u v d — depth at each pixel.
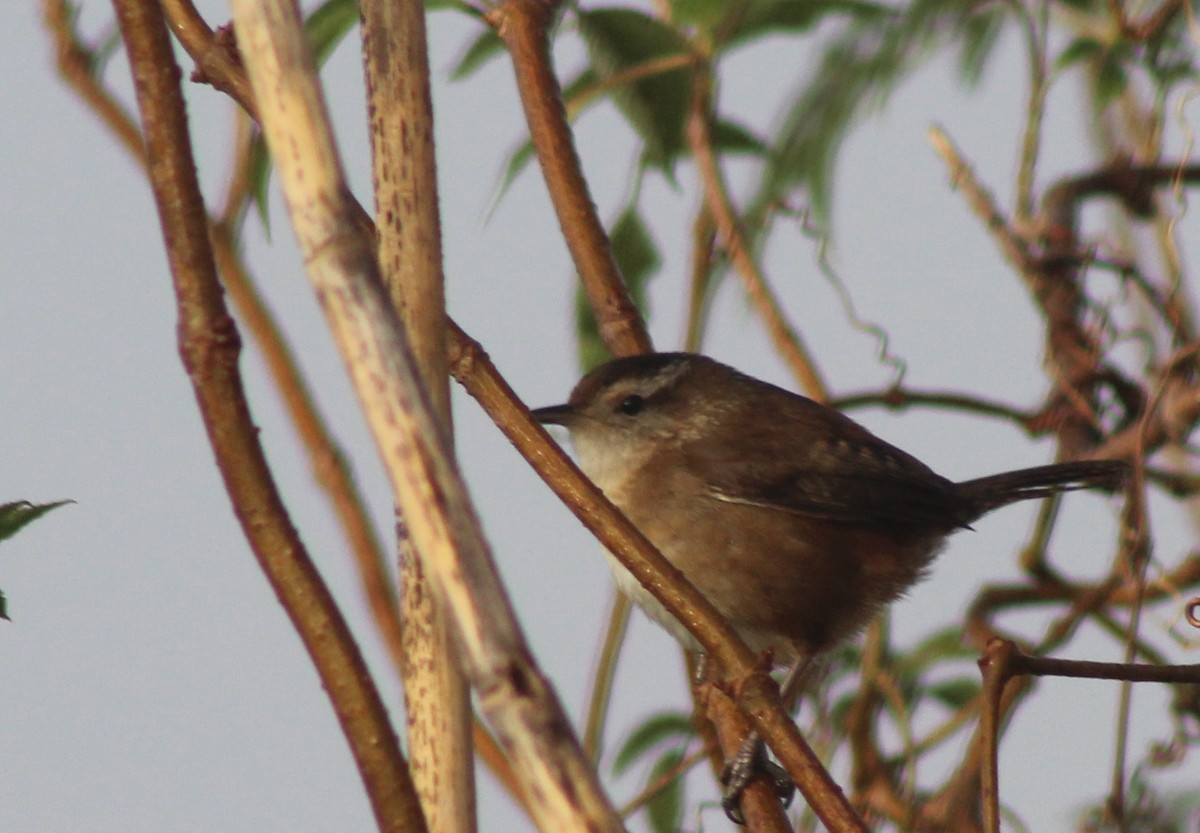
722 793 9.45
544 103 9.78
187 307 5.06
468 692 5.66
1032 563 11.55
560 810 3.75
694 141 10.55
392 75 5.99
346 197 4.26
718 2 10.16
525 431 6.76
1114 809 9.75
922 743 11.12
